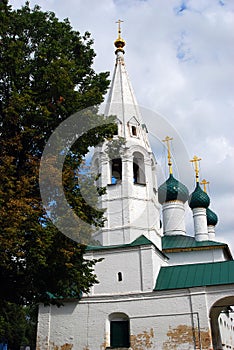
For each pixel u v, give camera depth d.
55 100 17.70
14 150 17.19
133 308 27.22
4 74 18.17
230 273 28.02
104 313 27.50
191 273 28.72
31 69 18.62
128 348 26.33
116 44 35.31
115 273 28.23
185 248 36.56
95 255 28.89
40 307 28.78
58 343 27.50
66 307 28.33
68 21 21.67
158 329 26.41
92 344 26.84
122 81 32.50
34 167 16.55
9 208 14.51
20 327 53.81
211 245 36.62
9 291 17.97
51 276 17.92
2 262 14.83
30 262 15.95
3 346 50.91
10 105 16.56
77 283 18.81
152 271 27.64
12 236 14.16
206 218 44.44
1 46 18.05
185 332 25.98
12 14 19.56
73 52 21.30
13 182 15.80
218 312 31.77
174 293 27.11
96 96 18.62
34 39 19.94
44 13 20.34
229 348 36.78
